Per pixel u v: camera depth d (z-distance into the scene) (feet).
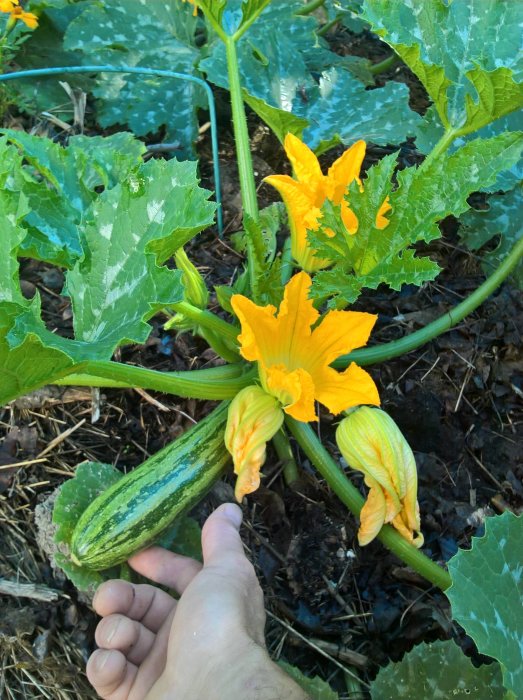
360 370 1.49
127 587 1.59
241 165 1.87
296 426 1.68
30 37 2.64
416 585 1.84
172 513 1.63
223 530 1.58
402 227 1.51
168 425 2.00
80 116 2.54
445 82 1.72
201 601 1.39
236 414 1.52
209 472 1.67
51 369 1.26
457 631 1.77
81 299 1.40
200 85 2.48
